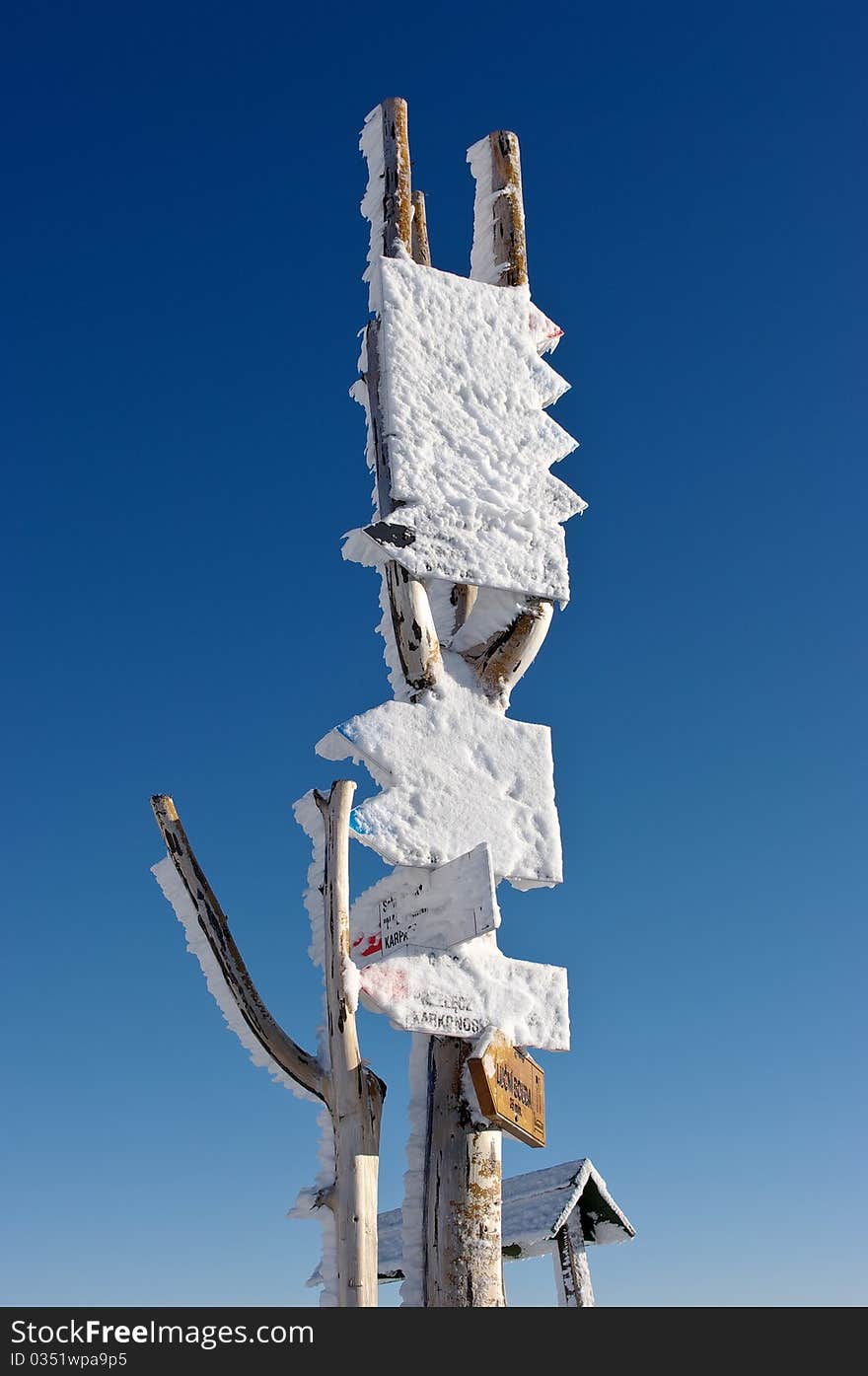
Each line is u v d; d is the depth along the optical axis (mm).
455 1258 5465
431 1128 5734
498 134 7191
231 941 5672
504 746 6156
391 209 6637
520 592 6258
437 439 6289
